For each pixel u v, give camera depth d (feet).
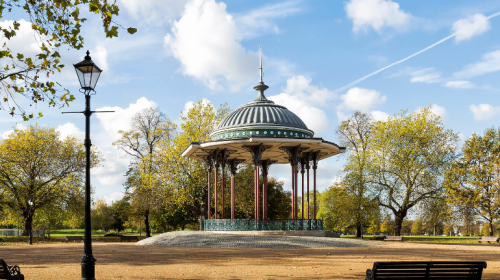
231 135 124.06
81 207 178.70
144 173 182.91
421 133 163.22
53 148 176.86
